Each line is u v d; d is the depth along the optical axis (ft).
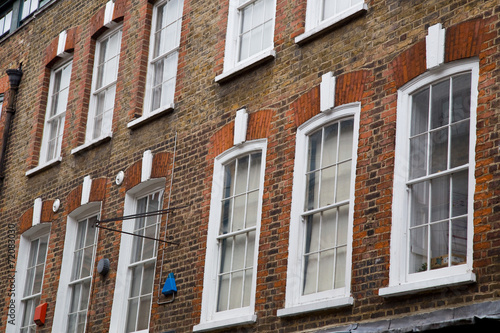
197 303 41.96
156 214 45.83
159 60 51.37
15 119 64.03
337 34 38.88
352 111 36.99
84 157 54.49
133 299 47.11
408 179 34.04
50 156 59.52
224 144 43.29
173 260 44.52
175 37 50.60
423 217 33.09
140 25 52.80
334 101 37.83
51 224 55.88
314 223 37.70
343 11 39.86
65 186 55.52
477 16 32.81
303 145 38.99
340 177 37.11
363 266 34.40
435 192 32.99
